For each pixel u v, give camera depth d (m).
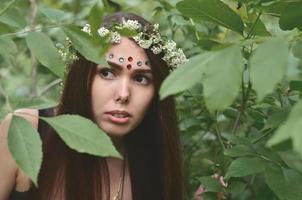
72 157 1.07
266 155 0.94
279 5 0.81
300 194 0.86
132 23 1.00
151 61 1.02
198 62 0.52
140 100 1.02
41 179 1.07
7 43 0.76
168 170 1.17
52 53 0.70
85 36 0.72
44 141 1.05
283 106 1.07
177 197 1.20
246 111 1.21
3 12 0.78
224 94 0.49
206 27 1.36
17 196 1.07
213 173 1.23
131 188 1.18
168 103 1.14
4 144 0.99
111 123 1.01
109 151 0.58
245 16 1.03
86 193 1.08
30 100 0.68
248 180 1.20
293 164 1.05
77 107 1.02
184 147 1.41
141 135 1.17
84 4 1.83
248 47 0.97
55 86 1.85
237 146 0.94
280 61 0.49
